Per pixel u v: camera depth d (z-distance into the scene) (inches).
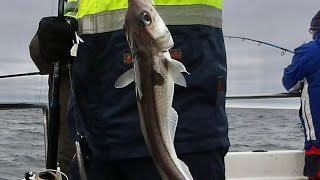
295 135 204.4
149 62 33.7
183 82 33.9
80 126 45.0
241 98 100.5
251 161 91.5
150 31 33.6
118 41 42.0
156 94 33.9
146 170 41.5
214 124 42.3
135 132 41.4
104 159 42.6
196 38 41.8
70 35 47.6
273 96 99.3
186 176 34.2
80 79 44.2
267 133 214.1
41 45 48.6
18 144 138.3
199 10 42.1
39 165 96.8
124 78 35.8
